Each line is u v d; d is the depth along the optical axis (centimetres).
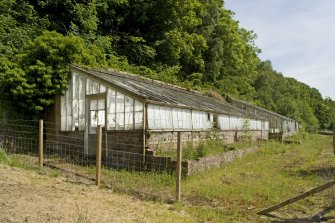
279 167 1778
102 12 3538
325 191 1185
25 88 1855
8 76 1852
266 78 8119
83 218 742
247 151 2228
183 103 1969
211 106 2545
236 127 2870
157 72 3675
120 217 808
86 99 1827
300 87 11969
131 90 1681
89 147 1798
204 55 5044
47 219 711
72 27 2955
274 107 7244
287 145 3041
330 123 11194
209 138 2230
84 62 2088
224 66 5672
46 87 1889
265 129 3975
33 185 1001
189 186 1234
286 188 1255
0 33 2322
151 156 1478
